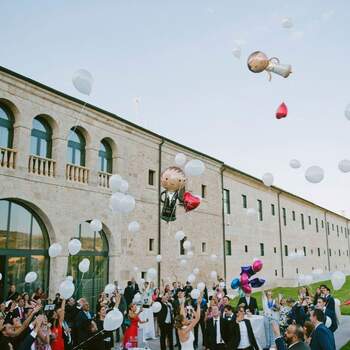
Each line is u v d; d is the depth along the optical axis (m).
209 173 27.81
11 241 14.84
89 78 7.53
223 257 27.91
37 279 15.61
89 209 17.72
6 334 7.14
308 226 48.56
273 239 37.56
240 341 9.15
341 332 15.27
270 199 38.44
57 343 8.43
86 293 17.42
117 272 18.70
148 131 21.77
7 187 14.45
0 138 14.88
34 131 16.25
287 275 39.53
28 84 15.56
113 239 18.78
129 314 10.28
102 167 19.34
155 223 21.69
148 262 20.78
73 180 17.20
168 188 12.36
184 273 23.33
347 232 65.38
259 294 28.91
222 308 12.30
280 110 7.53
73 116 17.55
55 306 12.09
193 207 12.62
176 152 24.34
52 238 16.09
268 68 6.98
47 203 15.87
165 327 11.83
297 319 11.36
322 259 51.44
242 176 32.31
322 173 7.57
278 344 9.17
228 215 29.62
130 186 20.31
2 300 14.19
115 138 19.75
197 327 13.15
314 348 6.87
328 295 10.77
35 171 15.62
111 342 9.74
